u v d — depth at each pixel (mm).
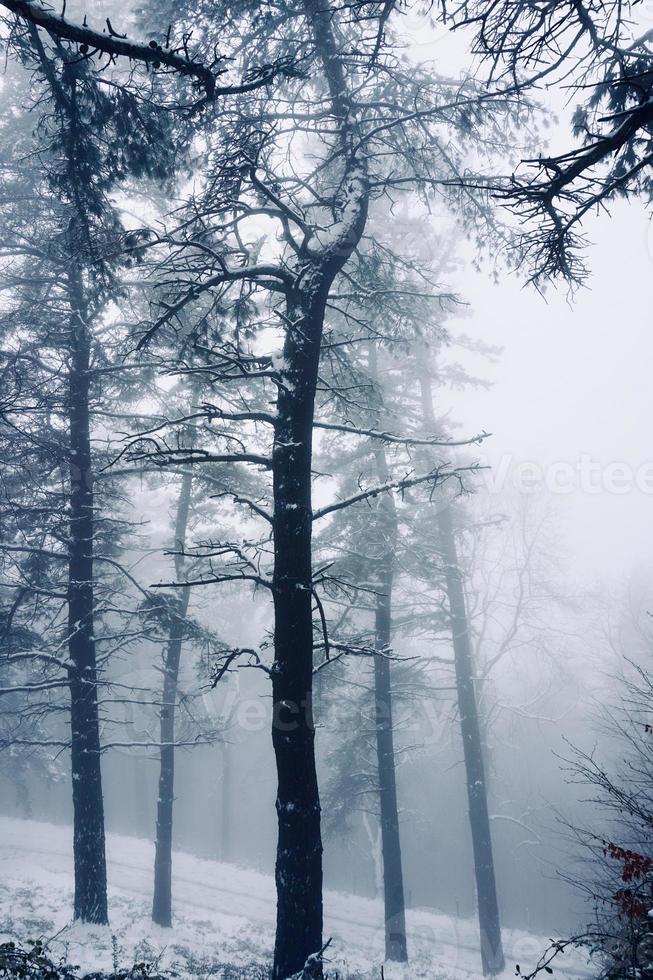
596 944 6469
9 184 12500
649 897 5848
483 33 4543
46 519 13055
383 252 10148
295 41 8867
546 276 5121
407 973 13883
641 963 5461
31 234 12562
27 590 12812
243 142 7691
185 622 13648
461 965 16516
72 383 12602
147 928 15188
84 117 6578
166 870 16422
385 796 15805
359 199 8453
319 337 8328
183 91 8125
